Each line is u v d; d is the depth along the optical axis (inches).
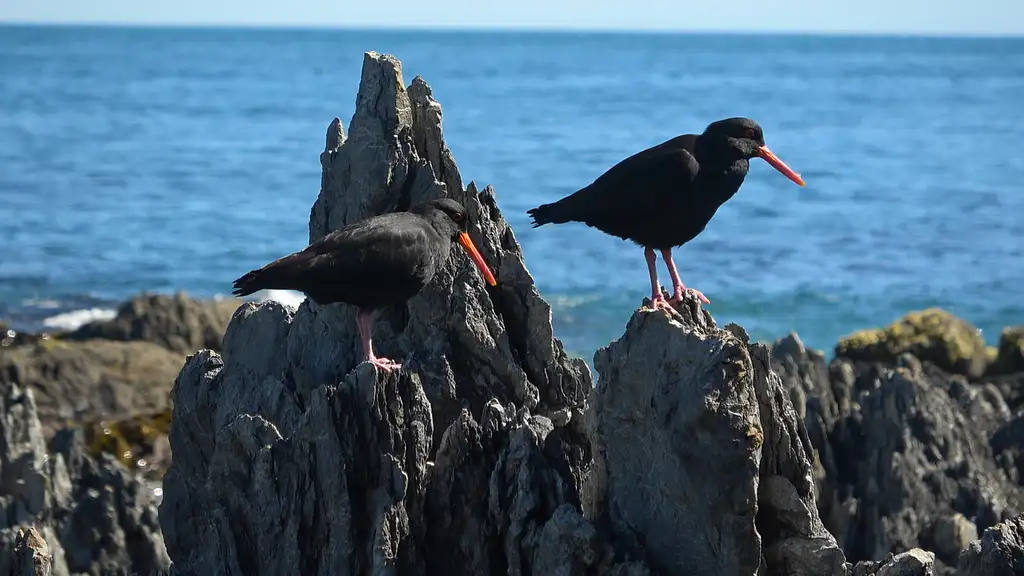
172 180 2628.0
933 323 1091.9
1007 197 2452.0
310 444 391.5
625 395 371.9
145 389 991.0
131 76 6948.8
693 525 356.2
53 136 3499.0
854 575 373.4
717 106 4822.8
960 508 641.6
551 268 1624.0
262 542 399.2
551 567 359.6
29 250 1903.3
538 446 390.6
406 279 446.6
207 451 470.0
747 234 1984.5
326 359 467.8
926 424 677.9
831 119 4355.3
